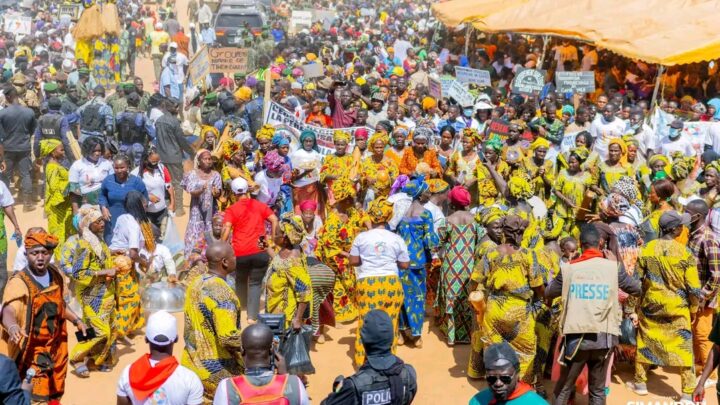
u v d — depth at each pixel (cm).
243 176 1148
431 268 1090
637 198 990
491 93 2150
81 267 849
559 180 1149
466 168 1210
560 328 754
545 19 2500
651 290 842
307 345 821
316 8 4597
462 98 1734
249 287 1009
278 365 585
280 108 1395
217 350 686
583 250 770
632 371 930
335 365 930
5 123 1528
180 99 2342
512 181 952
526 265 798
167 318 564
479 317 845
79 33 2630
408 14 4366
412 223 969
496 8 2845
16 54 2806
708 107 1834
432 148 1276
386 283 877
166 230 1191
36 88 1973
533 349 814
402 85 1891
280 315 740
